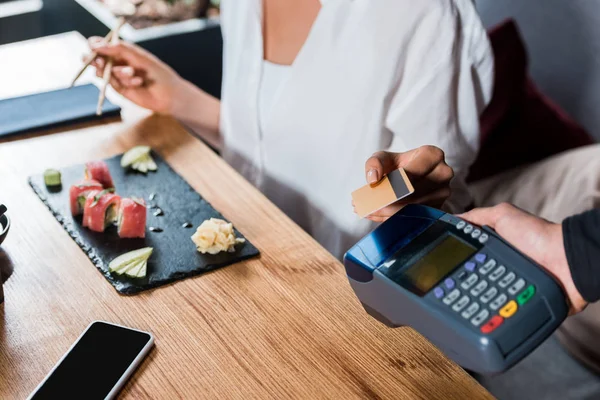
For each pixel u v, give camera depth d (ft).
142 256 3.65
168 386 2.96
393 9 4.57
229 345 3.18
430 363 3.12
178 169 4.56
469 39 4.61
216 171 4.56
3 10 9.03
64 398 2.84
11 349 3.14
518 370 5.38
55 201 4.16
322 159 5.10
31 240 3.85
